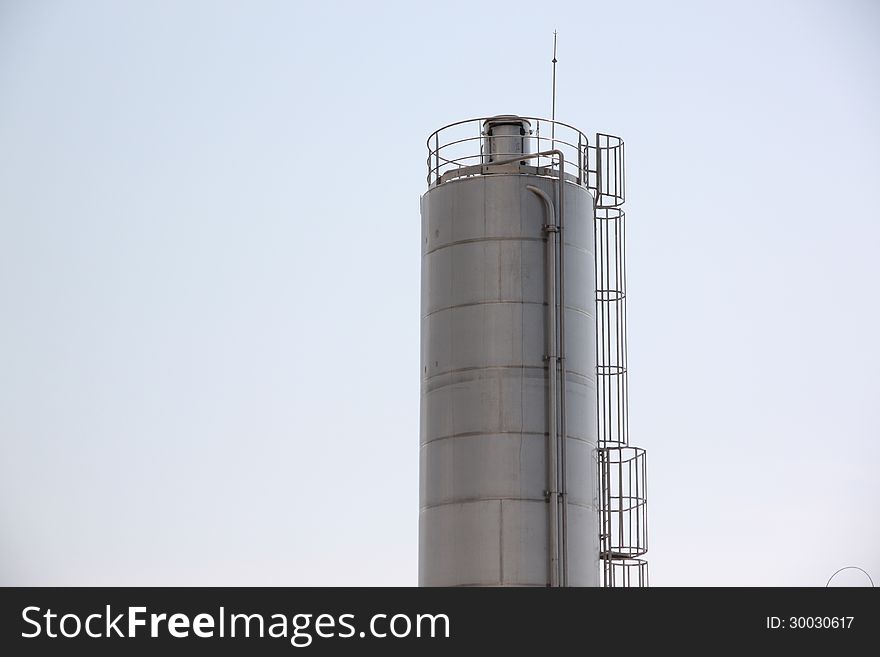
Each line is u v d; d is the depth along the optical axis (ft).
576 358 395.55
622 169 431.43
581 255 403.54
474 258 396.16
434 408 393.29
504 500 381.40
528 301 392.68
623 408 424.05
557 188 402.52
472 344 391.24
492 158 407.64
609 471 414.41
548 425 387.55
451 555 382.01
